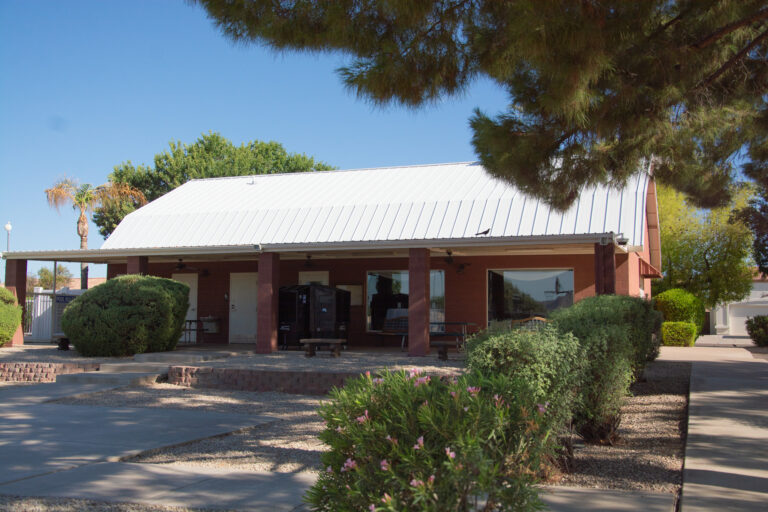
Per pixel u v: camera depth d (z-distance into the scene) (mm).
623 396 7555
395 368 12477
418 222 18469
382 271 20578
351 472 3584
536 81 8289
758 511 4789
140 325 15383
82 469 6258
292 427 8727
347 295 19922
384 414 3658
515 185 9156
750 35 8352
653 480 5938
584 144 8750
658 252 24812
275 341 16953
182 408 10125
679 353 20578
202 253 17672
